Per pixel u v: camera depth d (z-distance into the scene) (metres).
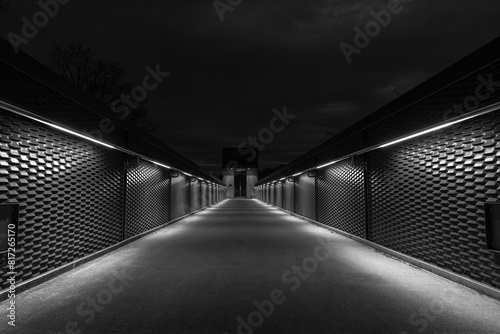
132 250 7.64
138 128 9.02
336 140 10.39
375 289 4.41
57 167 5.32
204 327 3.15
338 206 10.98
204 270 5.57
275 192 29.66
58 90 4.88
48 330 3.07
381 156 7.47
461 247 4.71
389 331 3.07
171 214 14.49
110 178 7.60
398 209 6.62
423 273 5.27
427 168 5.59
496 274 4.07
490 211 4.15
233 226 13.41
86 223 6.35
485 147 4.30
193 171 19.73
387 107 6.55
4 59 3.72
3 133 4.07
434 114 5.07
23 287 4.30
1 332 3.02
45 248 4.94
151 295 4.15
